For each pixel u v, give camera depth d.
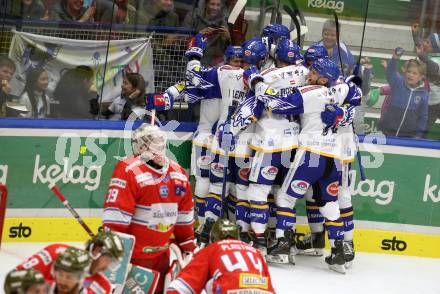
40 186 19.47
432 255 21.48
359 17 21.17
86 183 19.83
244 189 19.78
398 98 21.28
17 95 19.59
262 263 12.96
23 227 19.38
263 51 19.62
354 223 21.27
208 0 20.77
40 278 10.90
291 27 21.28
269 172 19.33
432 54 21.23
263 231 19.45
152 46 20.50
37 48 19.69
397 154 21.22
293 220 19.45
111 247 12.37
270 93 18.91
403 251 21.45
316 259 20.45
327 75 18.91
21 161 19.28
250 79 19.12
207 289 13.02
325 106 18.92
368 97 21.22
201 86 19.97
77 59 19.95
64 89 19.94
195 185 20.78
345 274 19.53
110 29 20.09
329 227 19.52
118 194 13.95
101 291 12.53
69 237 19.73
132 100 20.30
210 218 20.05
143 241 14.27
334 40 21.27
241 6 20.86
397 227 21.41
